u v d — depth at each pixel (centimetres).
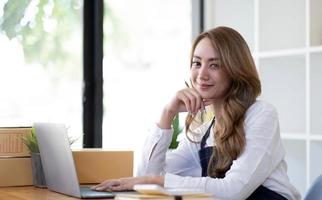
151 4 620
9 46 493
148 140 282
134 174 321
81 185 277
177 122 405
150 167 278
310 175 411
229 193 239
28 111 504
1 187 283
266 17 454
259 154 247
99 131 491
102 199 225
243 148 253
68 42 507
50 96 512
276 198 252
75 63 502
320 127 423
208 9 546
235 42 264
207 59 265
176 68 584
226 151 258
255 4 450
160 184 240
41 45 509
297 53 417
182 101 276
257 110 258
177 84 579
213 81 265
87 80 491
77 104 497
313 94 417
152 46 614
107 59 568
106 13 627
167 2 598
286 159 455
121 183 241
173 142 402
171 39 595
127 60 623
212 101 274
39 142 268
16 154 287
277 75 458
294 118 459
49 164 260
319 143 420
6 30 489
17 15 494
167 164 290
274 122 257
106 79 538
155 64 603
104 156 283
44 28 510
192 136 289
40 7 507
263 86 452
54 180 258
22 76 502
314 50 403
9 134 286
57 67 511
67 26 506
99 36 491
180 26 582
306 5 412
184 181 239
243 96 264
